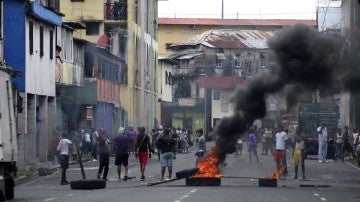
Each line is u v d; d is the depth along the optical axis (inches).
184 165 1913.1
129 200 963.3
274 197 1010.7
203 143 1603.1
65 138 1353.3
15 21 1834.4
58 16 2096.5
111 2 3016.7
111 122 2770.7
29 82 1870.1
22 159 1712.6
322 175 1578.5
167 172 1627.7
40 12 1927.9
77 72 2332.7
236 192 1096.8
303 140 1473.9
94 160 2160.4
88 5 2989.7
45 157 2009.1
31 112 1911.9
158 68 4047.7
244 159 2159.2
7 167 1014.4
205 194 1055.6
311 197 1027.3
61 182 1344.7
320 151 2069.4
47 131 2021.4
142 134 1368.1
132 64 3065.9
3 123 968.9
